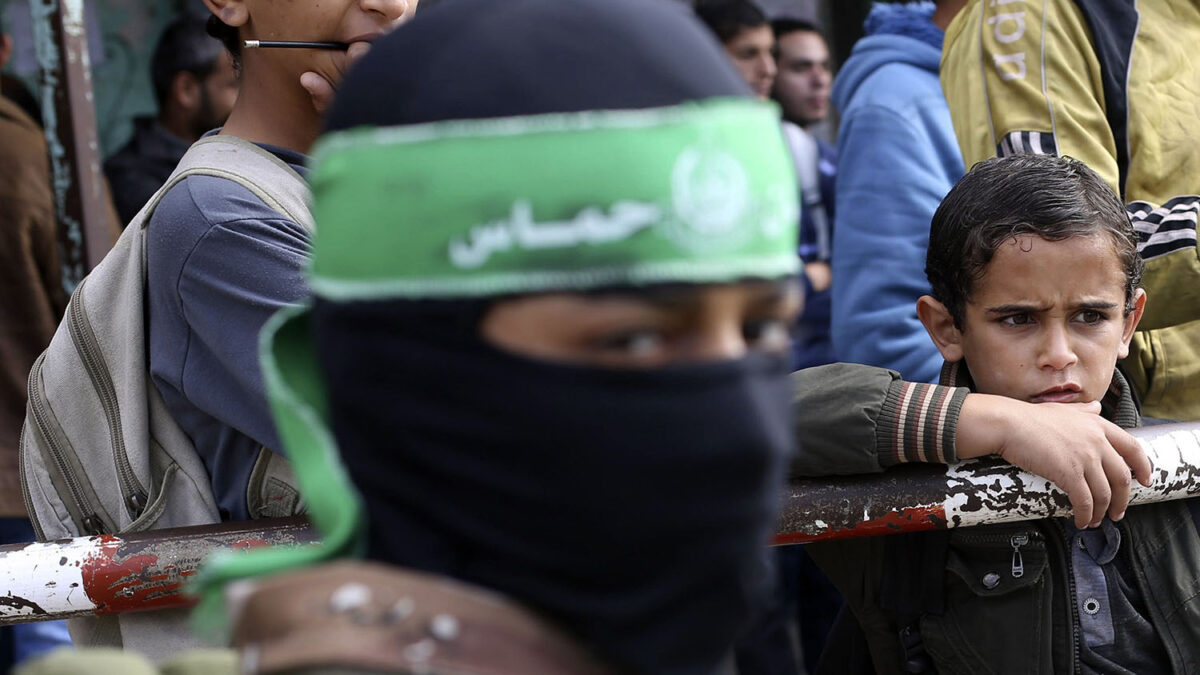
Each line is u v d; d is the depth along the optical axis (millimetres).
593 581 1757
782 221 1737
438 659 1620
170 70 10406
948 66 5582
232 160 3818
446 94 1689
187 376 3719
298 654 1597
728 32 9992
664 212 1613
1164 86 5172
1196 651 4070
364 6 3883
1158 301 4980
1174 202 5023
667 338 1703
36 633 6629
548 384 1667
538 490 1709
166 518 3875
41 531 3973
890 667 4324
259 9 3885
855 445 3799
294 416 1867
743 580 1804
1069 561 4055
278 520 3604
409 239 1654
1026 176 4062
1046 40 5074
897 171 5844
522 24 1713
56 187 6633
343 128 1811
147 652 3748
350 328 1741
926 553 4145
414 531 1792
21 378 7156
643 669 1770
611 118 1609
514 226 1611
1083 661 4055
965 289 4129
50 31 6520
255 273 3576
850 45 13016
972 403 3824
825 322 8992
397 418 1741
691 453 1688
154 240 3723
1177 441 3953
